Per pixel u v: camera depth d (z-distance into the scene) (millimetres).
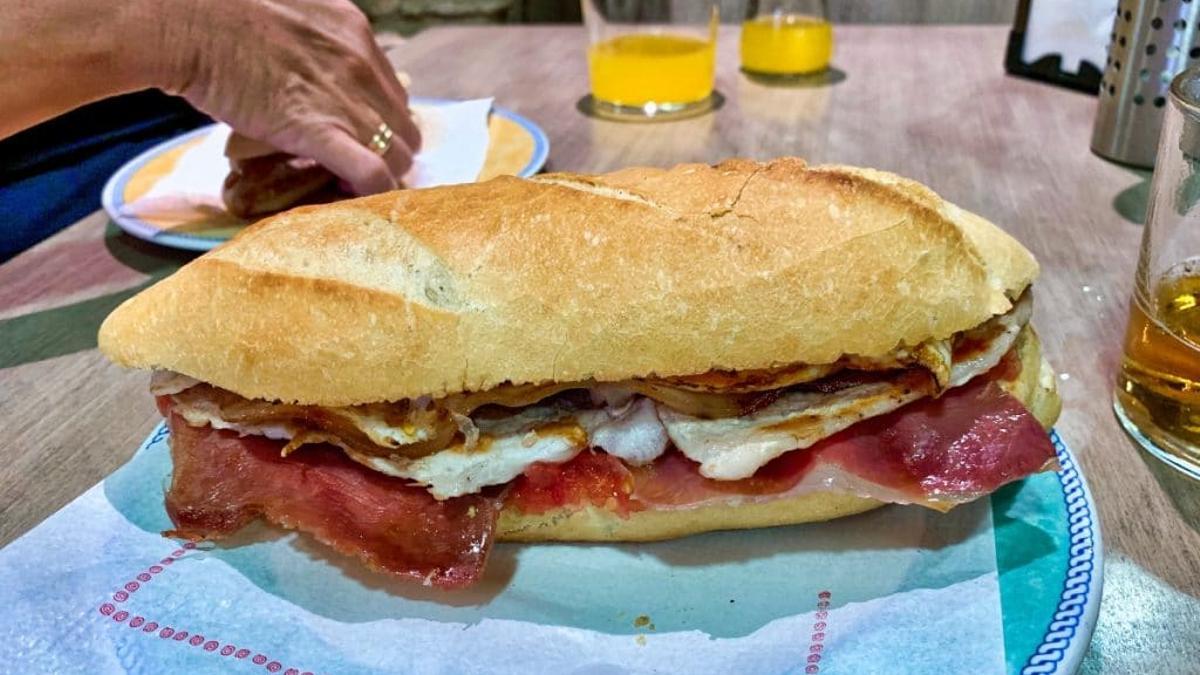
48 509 216
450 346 187
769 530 197
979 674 154
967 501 182
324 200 350
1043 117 435
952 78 494
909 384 194
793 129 430
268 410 201
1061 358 252
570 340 186
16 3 288
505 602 184
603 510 197
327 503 199
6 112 292
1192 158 206
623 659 169
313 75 336
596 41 464
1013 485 195
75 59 297
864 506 194
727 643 170
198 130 414
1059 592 168
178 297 199
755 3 508
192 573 189
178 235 325
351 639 175
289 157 341
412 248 194
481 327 187
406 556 189
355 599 185
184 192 360
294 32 334
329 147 327
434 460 199
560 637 175
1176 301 211
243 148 336
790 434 192
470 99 459
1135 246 312
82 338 287
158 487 210
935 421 194
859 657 163
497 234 193
